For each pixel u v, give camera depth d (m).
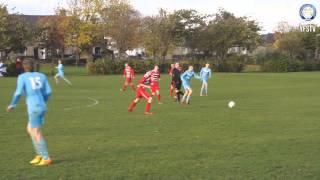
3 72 49.09
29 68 9.62
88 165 9.63
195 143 12.03
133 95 27.84
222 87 35.59
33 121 9.61
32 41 77.19
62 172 9.07
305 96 27.25
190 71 22.94
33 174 8.92
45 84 9.68
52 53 89.00
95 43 80.88
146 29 77.88
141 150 11.15
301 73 61.44
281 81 43.56
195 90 32.25
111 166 9.55
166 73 60.47
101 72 57.03
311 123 15.79
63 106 21.22
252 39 76.62
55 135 13.27
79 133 13.65
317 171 9.10
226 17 78.12
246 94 28.91
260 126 15.06
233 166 9.51
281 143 12.02
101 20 78.75
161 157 10.38
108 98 25.64
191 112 19.05
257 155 10.55
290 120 16.55
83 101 23.78
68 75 54.31
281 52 79.38
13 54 69.75
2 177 8.70
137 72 59.53
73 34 78.44
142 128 14.63
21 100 23.75
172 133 13.66
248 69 71.38
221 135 13.29
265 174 8.88
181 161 9.97
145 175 8.84
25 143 11.99
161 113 18.66
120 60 59.03
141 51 94.38
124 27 79.75
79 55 87.31
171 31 72.06
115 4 79.19
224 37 73.81
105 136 13.12
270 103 22.97
